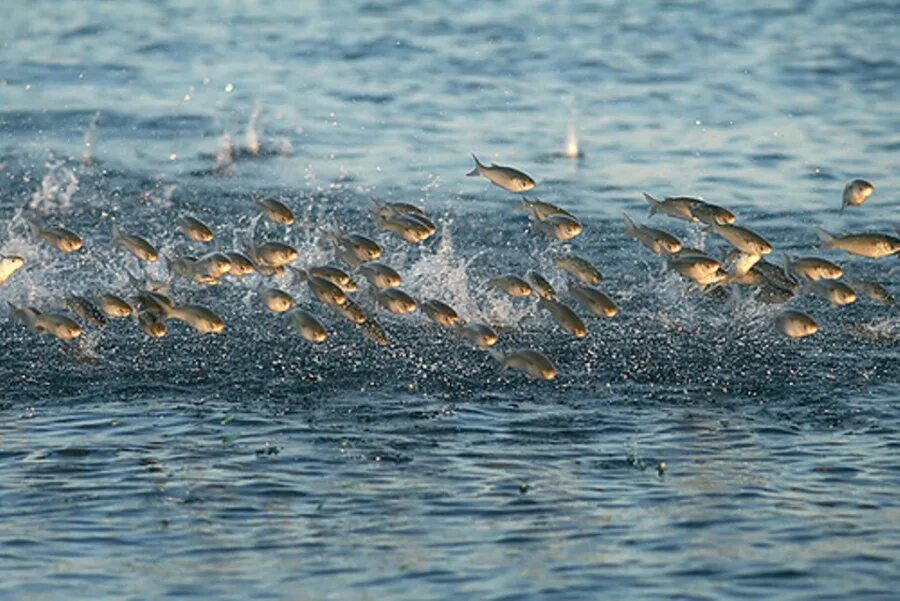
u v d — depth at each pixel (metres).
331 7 117.62
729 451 40.88
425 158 76.31
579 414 43.91
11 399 44.62
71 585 33.00
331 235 50.16
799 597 32.28
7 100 87.31
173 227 64.19
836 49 103.19
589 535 35.38
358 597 32.41
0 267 47.97
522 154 77.44
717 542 34.97
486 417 43.62
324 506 37.09
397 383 46.47
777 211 67.75
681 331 51.78
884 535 35.25
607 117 85.88
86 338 49.94
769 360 48.91
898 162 76.44
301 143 78.88
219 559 34.25
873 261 60.62
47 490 37.94
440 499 37.47
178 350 49.06
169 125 82.38
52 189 69.69
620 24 111.94
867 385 46.72
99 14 114.00
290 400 44.88
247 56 100.75
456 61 99.75
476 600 32.22
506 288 46.97
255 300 54.47
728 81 94.81
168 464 39.62
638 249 61.38
